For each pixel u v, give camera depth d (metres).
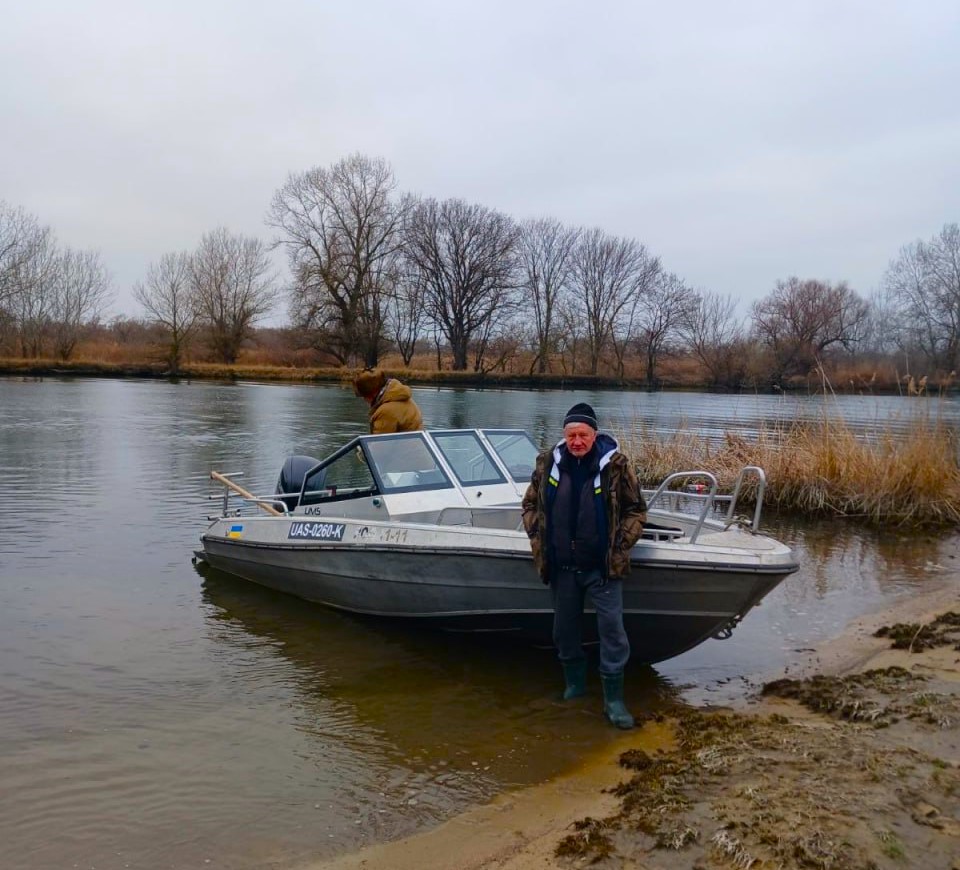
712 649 6.58
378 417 7.70
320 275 53.53
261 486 13.34
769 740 4.65
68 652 6.15
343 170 53.44
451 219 60.59
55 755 4.61
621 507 4.97
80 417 25.02
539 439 21.61
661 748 4.80
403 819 4.05
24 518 10.66
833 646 6.63
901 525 11.64
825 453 12.77
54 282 56.41
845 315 49.81
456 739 4.92
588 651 6.02
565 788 4.34
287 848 3.81
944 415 13.46
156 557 8.88
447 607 6.16
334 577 6.84
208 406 30.66
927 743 4.58
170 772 4.46
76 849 3.76
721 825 3.71
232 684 5.67
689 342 60.81
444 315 61.44
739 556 5.23
